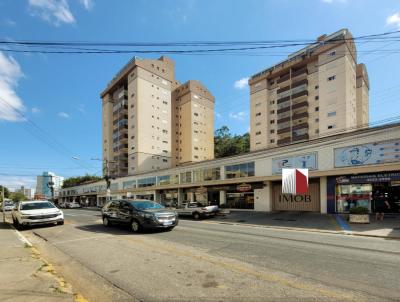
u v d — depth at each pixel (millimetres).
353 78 51344
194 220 20500
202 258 7164
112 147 71000
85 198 71000
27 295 4449
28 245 8930
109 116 72562
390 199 17906
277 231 13312
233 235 11375
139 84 62594
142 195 44375
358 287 4984
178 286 5113
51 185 64812
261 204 25312
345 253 7797
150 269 6234
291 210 23656
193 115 72188
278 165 23891
